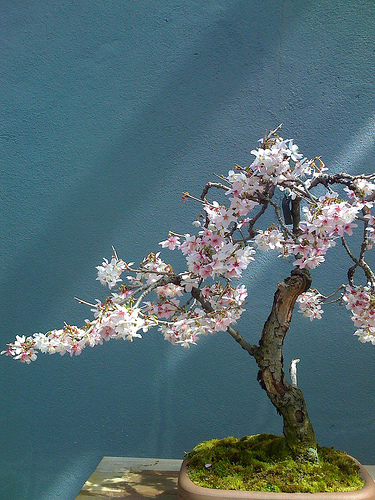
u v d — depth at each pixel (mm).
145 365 1293
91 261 1310
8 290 1316
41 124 1338
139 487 988
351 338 1258
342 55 1275
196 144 1301
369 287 890
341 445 1246
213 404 1276
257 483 794
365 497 750
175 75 1315
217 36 1309
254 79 1294
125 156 1318
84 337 728
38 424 1305
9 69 1347
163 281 823
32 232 1323
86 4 1340
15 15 1353
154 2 1326
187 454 930
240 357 1277
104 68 1331
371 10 1275
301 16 1289
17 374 1312
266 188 784
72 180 1325
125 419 1290
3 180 1334
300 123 1276
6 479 1301
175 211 1298
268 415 1265
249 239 896
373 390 1250
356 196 800
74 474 1290
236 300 883
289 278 874
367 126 1263
